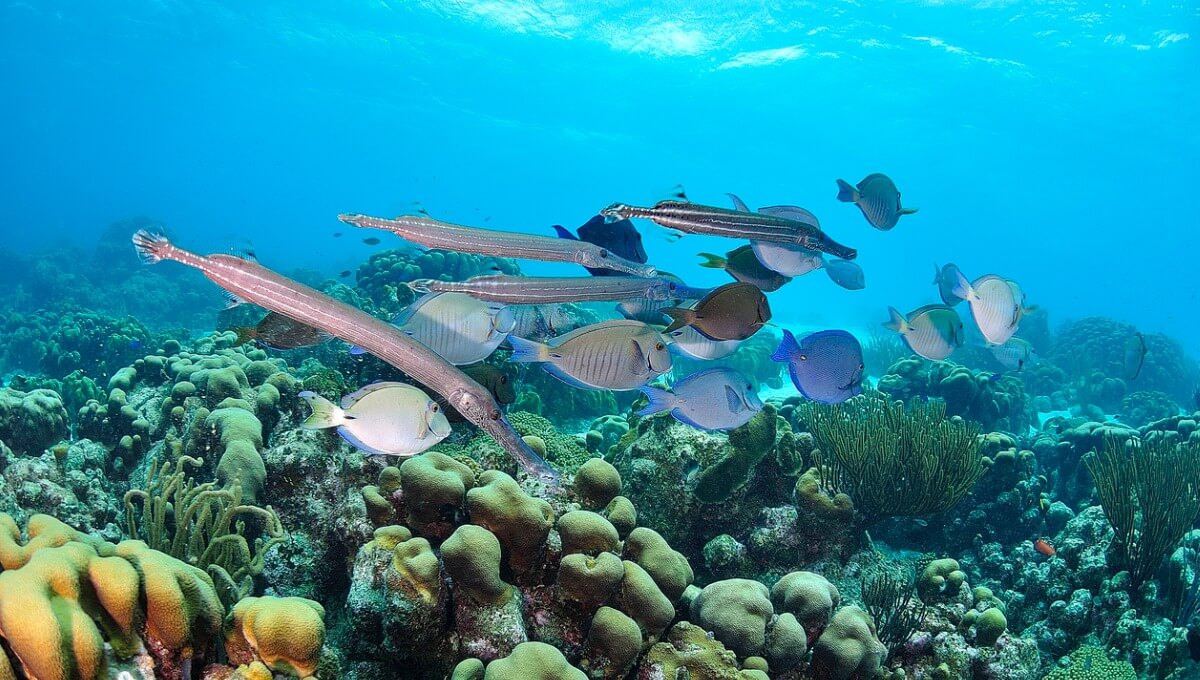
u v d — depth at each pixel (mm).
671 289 1321
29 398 1760
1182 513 1564
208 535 1267
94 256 9102
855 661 1109
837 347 1237
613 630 979
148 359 2223
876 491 1597
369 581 998
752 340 4672
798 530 1507
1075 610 1540
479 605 977
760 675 1009
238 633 779
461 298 1168
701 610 1103
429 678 996
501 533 1010
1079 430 2613
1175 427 2834
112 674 697
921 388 3312
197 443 1553
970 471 1633
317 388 1528
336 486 1338
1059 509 1982
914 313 1479
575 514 1050
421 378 899
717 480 1492
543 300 1222
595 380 1104
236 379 1756
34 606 608
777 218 1209
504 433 892
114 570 703
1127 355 2971
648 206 1131
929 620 1339
